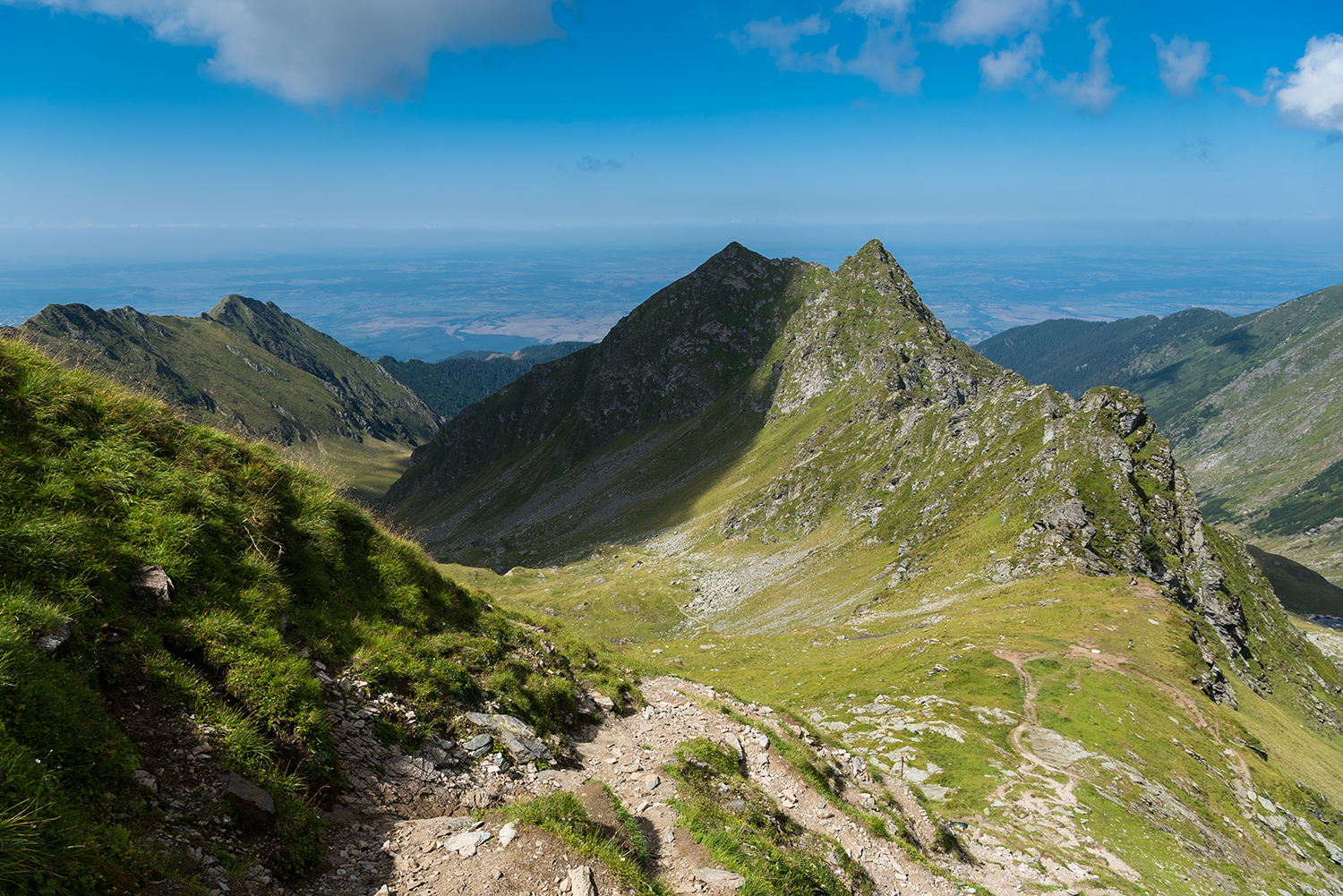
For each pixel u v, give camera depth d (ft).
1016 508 416.26
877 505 591.37
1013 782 146.00
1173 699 198.49
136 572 38.19
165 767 30.19
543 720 57.41
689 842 46.32
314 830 32.73
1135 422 423.64
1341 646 555.69
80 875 23.18
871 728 188.34
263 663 38.19
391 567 60.59
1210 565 363.56
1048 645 232.12
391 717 45.39
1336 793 191.21
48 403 43.24
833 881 53.52
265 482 54.65
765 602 521.24
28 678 27.84
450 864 34.22
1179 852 125.18
